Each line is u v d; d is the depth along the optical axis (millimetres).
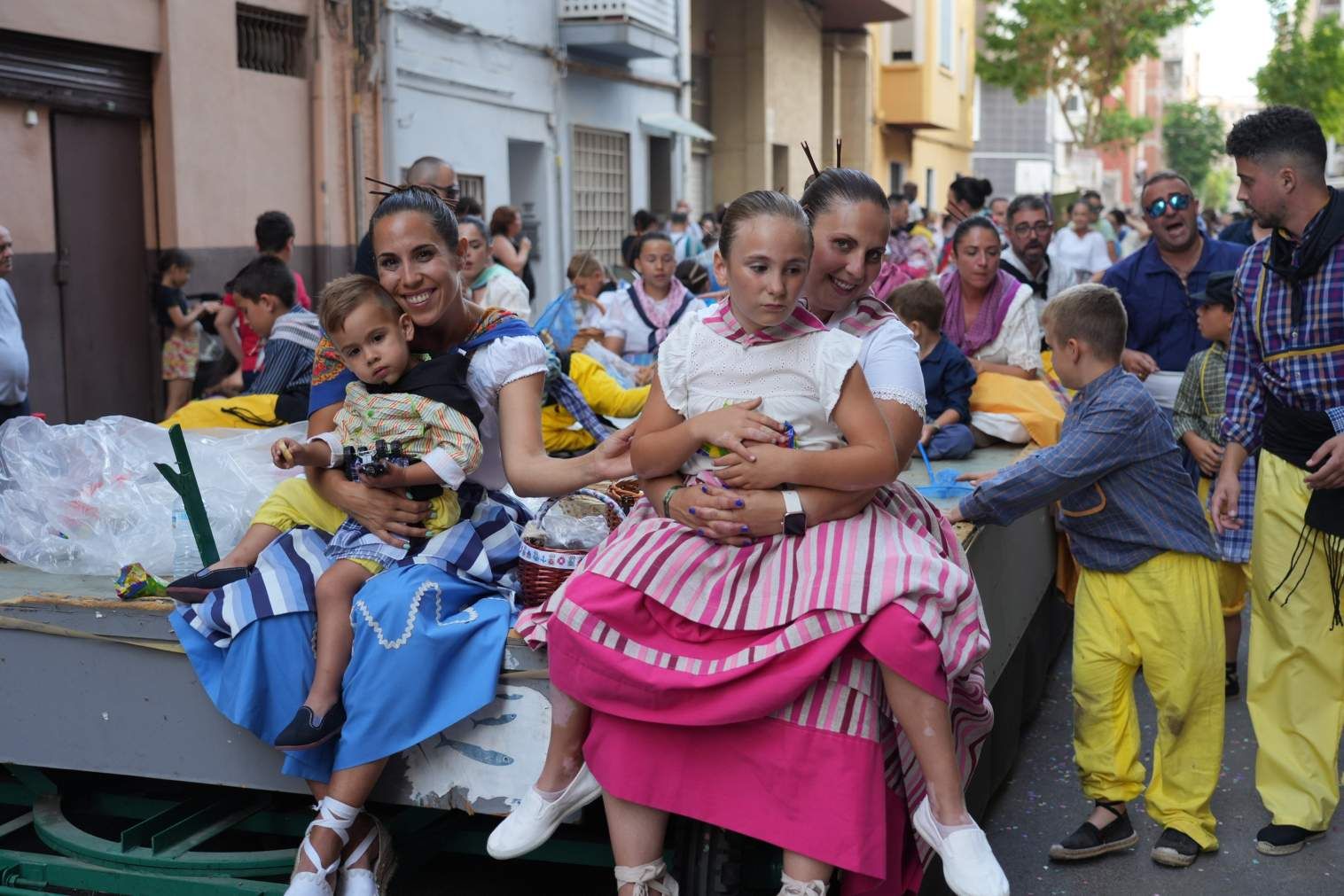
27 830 4211
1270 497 4359
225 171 10969
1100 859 4395
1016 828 4656
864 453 2936
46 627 3592
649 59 18953
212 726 3547
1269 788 4477
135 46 9992
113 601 3578
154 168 10430
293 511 3648
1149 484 4184
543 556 3465
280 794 4059
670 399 3096
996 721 4809
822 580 2920
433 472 3338
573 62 16547
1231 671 5871
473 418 3471
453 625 3336
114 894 3900
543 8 15844
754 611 2967
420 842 3773
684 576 3018
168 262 10188
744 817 3010
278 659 3385
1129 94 84000
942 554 3238
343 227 12430
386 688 3273
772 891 3420
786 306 2898
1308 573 4312
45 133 9422
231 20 10969
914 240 13852
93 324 9945
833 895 3311
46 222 9453
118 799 4039
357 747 3277
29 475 4383
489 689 3314
